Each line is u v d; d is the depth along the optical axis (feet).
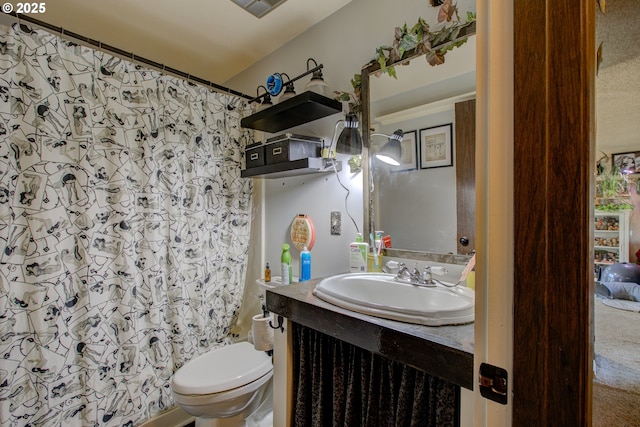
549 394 1.36
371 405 2.83
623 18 1.59
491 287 1.55
